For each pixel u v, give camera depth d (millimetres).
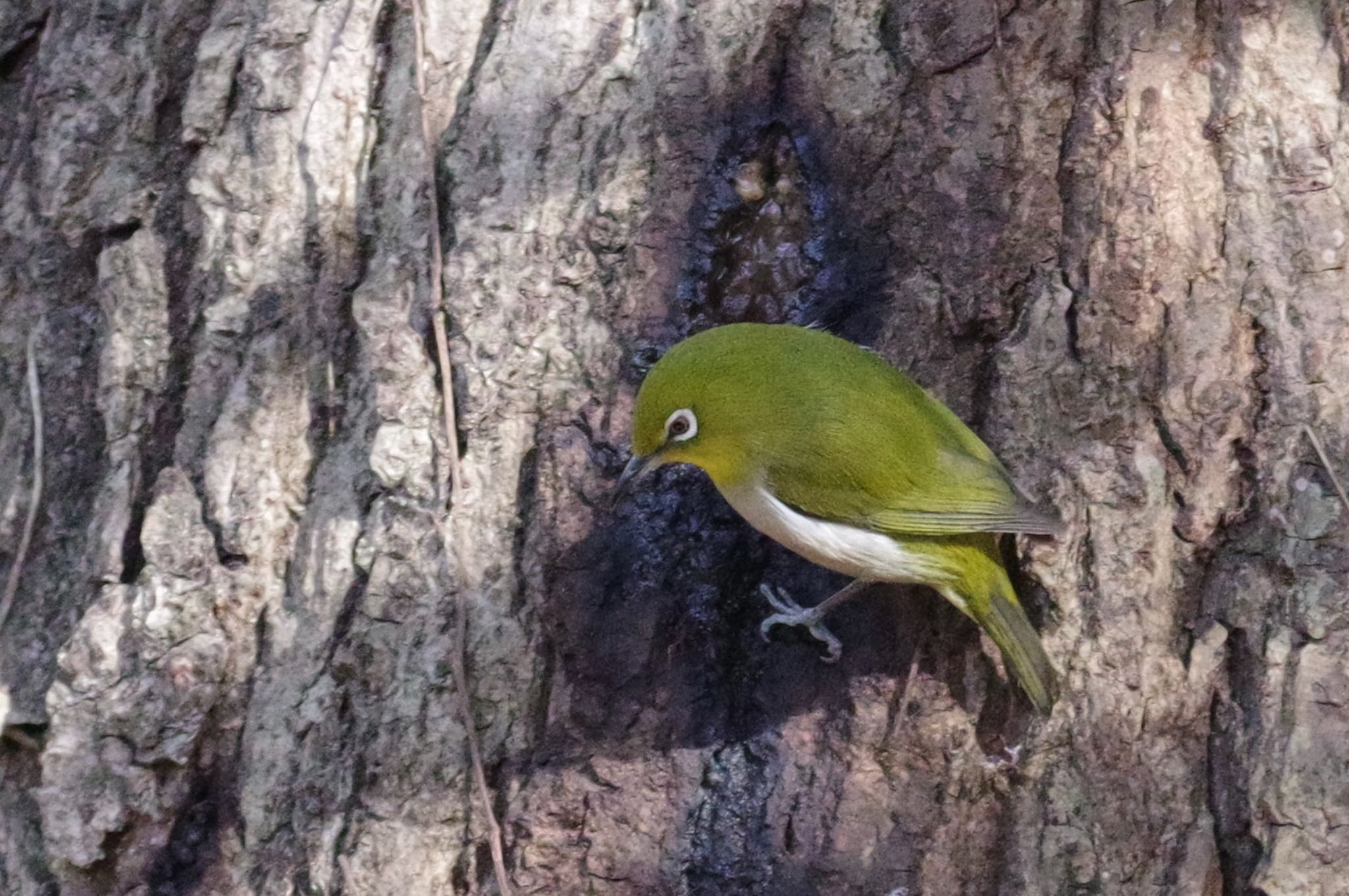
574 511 7164
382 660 6910
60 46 7922
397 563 6965
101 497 7238
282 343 7312
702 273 7516
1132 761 6867
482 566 7047
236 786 6922
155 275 7461
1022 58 7348
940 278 7371
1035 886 6777
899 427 6996
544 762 6969
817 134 7531
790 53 7574
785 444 6992
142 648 6926
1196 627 6980
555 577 7102
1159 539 6996
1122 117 7219
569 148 7469
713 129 7535
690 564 7371
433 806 6844
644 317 7418
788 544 7273
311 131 7520
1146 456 7012
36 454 7406
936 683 7074
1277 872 6668
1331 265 7113
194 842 6902
